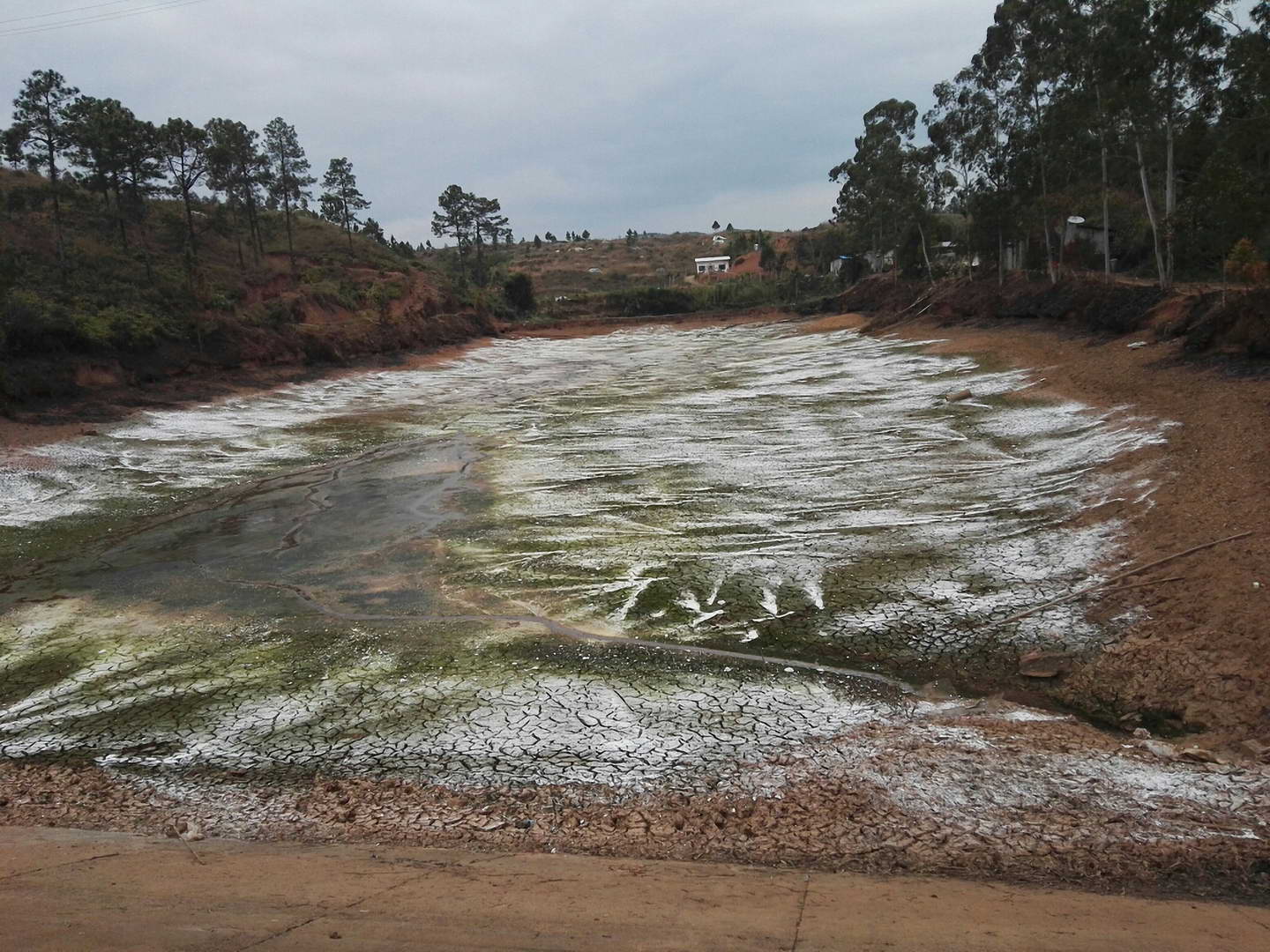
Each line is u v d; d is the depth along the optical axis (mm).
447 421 25078
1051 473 14016
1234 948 3920
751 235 122375
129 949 3854
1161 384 17391
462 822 5770
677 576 10852
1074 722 7109
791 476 15734
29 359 22891
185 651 9141
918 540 11680
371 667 8539
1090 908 4418
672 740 6922
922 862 5102
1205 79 23516
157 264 37906
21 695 8234
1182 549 9688
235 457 20250
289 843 5527
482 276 78750
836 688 7875
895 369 29203
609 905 4348
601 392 30594
